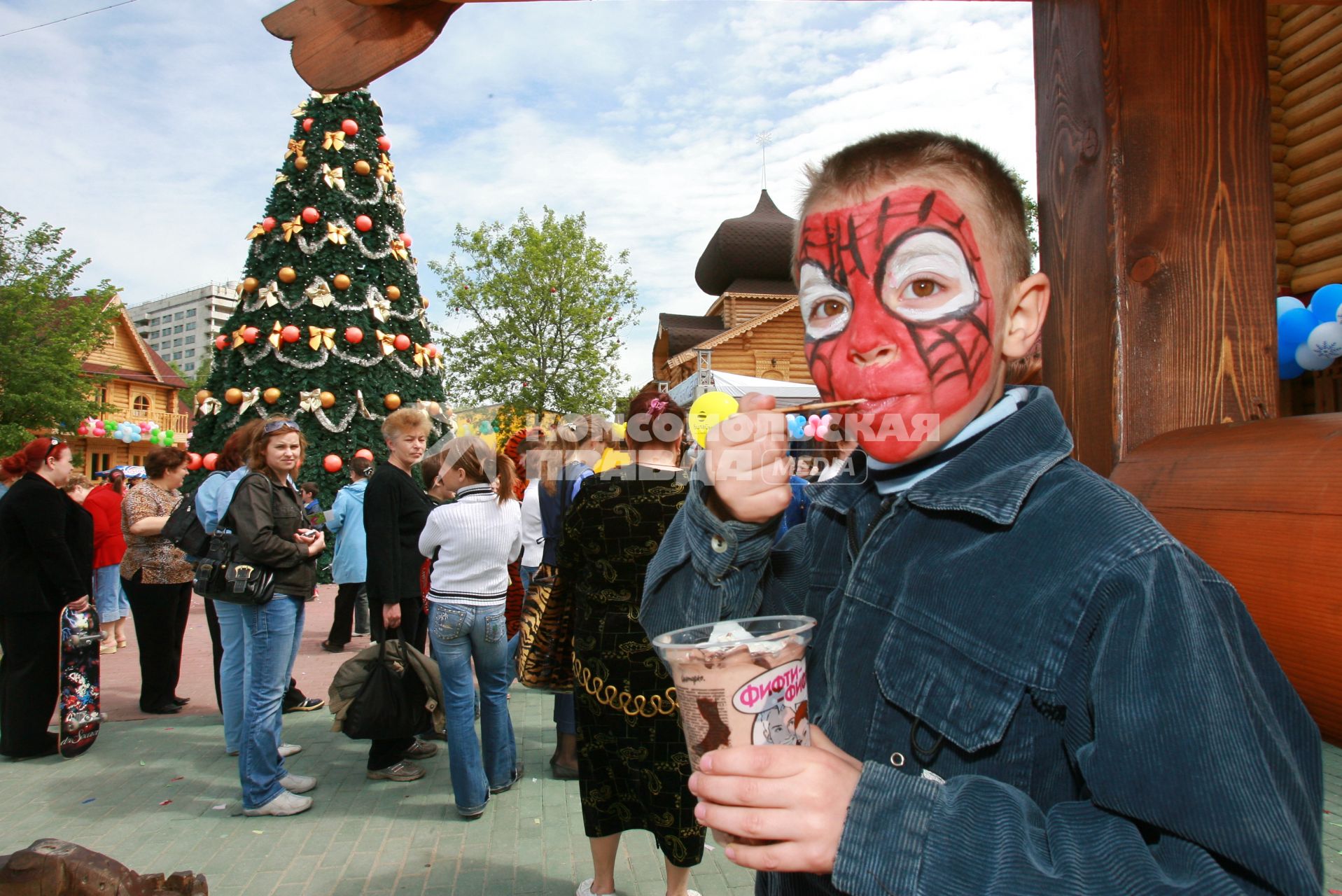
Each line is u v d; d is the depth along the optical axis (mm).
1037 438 964
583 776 2930
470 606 3787
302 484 10852
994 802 778
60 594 4902
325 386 11477
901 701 908
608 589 2758
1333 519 1046
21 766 4727
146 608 5746
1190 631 754
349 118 12117
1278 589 1101
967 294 978
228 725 4805
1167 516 1362
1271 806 692
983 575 896
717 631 964
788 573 1224
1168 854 725
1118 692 763
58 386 26312
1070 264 1742
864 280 1000
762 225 25938
